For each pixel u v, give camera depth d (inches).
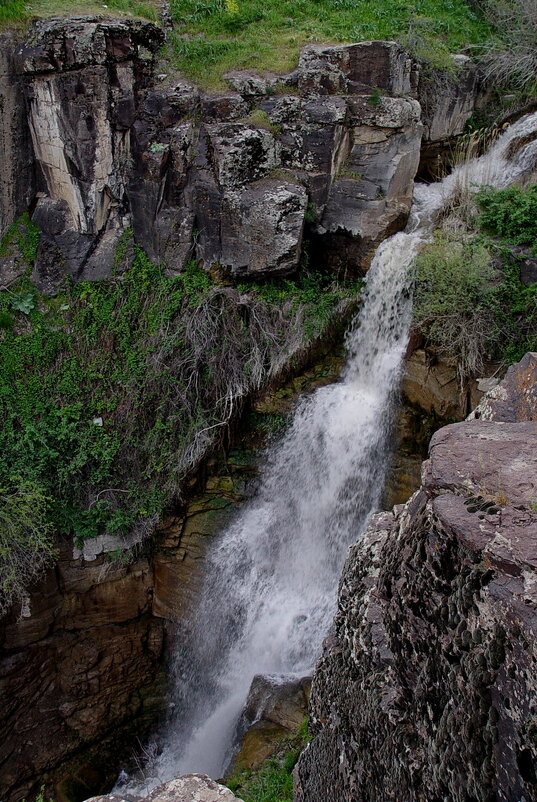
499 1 524.1
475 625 111.7
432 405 348.2
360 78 398.6
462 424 145.7
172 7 497.4
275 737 301.1
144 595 420.2
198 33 483.5
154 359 397.7
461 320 335.9
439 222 409.1
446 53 473.1
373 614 162.1
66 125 391.2
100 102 386.6
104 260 415.8
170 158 400.8
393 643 145.6
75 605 402.0
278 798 257.4
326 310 395.5
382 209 398.9
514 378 169.6
